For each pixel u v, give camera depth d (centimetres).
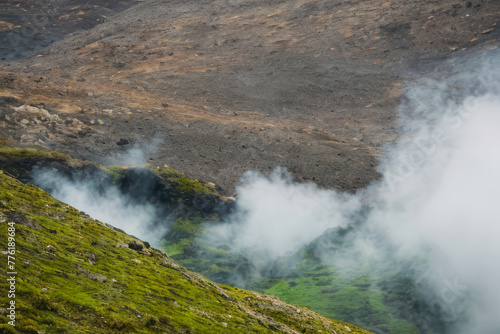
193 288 1831
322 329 2358
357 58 13988
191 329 1426
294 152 8956
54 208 1875
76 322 1161
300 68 13775
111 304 1320
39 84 11750
